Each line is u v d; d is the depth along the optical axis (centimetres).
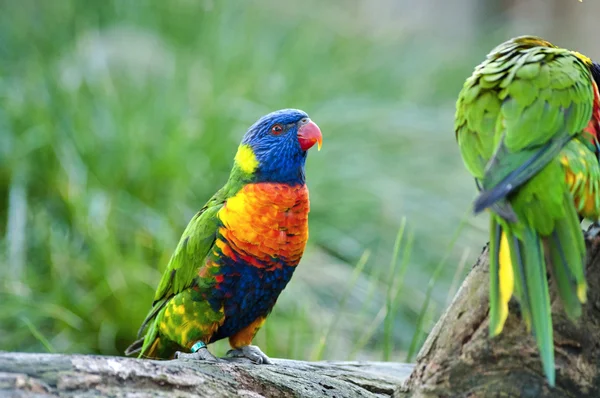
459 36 2062
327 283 1078
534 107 492
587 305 475
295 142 632
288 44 1569
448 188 1263
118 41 1394
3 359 434
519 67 514
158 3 1520
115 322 953
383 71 1634
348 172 1238
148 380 457
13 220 1030
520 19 2111
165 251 984
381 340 1016
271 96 1328
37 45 1393
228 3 1552
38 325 960
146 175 1115
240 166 638
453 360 500
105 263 980
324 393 557
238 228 616
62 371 437
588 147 513
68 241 1039
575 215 456
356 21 1983
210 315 634
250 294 637
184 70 1300
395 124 1377
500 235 462
